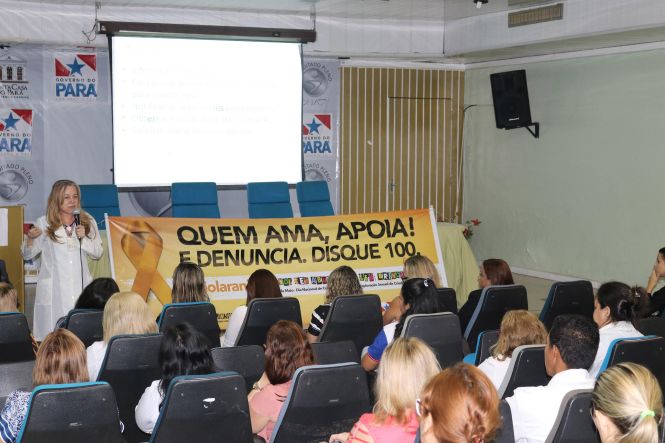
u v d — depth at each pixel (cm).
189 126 1023
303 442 296
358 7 1016
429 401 180
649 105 958
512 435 251
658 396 189
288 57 1062
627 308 407
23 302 701
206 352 309
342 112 1184
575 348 287
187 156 1027
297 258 733
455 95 1265
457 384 177
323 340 488
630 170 988
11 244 697
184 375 298
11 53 981
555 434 254
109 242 675
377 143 1213
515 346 343
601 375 195
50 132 1009
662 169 943
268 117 1059
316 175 1176
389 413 235
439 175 1270
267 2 975
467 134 1274
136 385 352
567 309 541
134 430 362
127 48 984
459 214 1294
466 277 831
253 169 1059
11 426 278
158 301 685
